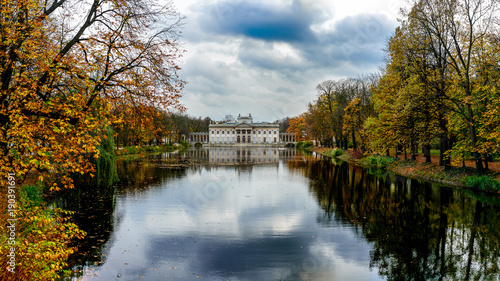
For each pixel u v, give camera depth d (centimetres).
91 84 924
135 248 1367
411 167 3556
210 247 1378
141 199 2339
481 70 2345
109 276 1108
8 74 920
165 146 9431
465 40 2527
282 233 1559
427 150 3434
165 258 1264
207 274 1123
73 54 1013
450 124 2756
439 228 1576
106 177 2702
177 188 2833
